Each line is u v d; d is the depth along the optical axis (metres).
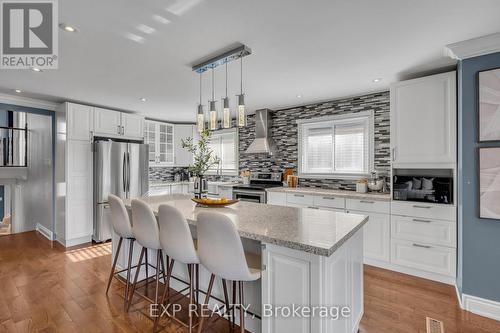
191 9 1.69
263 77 3.01
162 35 2.02
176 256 1.79
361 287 2.04
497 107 2.07
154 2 1.61
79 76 2.95
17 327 2.00
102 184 4.11
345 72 2.87
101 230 4.09
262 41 2.14
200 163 2.90
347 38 2.09
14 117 5.48
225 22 1.85
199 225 1.59
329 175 4.24
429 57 2.47
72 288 2.64
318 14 1.76
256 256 1.90
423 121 2.81
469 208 2.22
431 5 1.66
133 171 4.49
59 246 4.00
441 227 2.71
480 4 1.64
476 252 2.19
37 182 4.93
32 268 3.15
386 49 2.30
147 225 2.03
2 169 5.06
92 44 2.17
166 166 5.88
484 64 2.13
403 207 2.93
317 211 2.26
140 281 2.76
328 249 1.26
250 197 4.47
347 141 4.11
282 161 4.81
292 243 1.37
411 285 2.68
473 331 1.96
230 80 3.11
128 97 3.84
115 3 1.62
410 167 2.90
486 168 2.12
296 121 4.57
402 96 2.94
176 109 4.64
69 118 3.93
